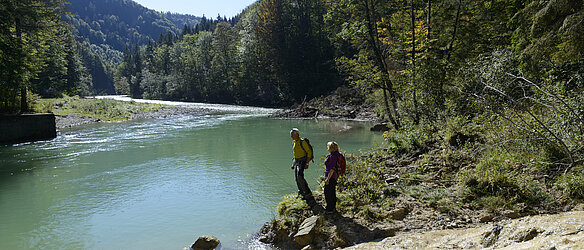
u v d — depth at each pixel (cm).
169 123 2903
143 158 1373
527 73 997
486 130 918
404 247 444
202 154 1452
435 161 895
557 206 544
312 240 536
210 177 1049
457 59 1706
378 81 1781
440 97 1306
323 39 6381
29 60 2394
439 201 619
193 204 795
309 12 6519
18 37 2414
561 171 632
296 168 702
